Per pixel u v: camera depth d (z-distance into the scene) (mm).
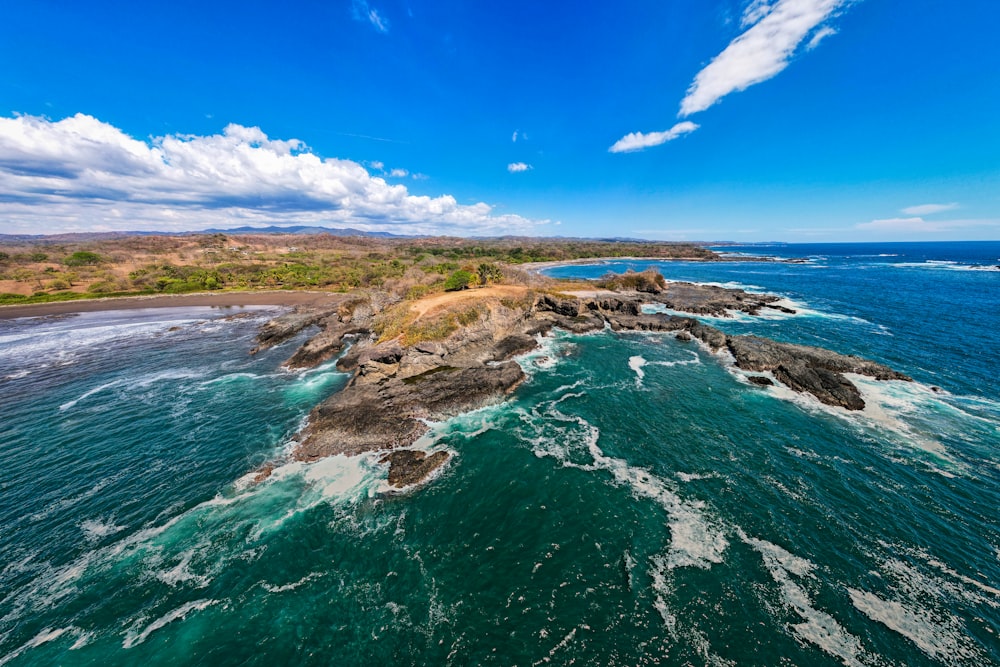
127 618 15422
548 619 15148
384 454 25656
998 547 17953
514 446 26734
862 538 18594
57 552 18453
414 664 13766
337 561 17875
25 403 34906
